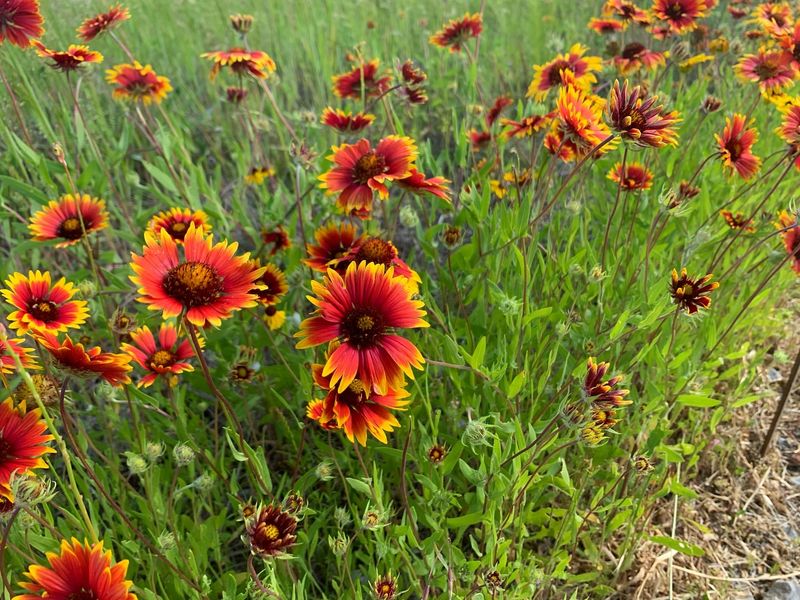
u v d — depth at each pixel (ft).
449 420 1.42
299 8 3.15
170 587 1.15
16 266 1.82
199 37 3.16
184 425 1.28
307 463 1.53
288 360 1.53
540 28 3.27
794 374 1.55
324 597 1.15
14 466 0.82
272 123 2.71
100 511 1.30
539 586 1.25
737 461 1.67
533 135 1.71
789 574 1.43
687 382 1.39
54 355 0.89
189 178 2.04
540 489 1.32
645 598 1.38
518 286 1.49
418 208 2.29
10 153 1.90
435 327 1.54
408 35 3.31
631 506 1.42
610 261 1.60
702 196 1.76
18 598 0.75
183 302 0.91
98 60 1.71
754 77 1.84
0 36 1.62
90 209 1.54
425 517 1.21
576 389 1.40
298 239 2.04
